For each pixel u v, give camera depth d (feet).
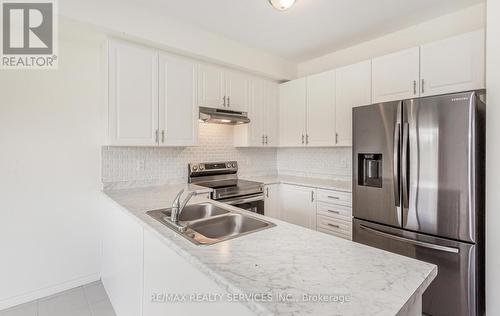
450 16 7.52
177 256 3.51
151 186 8.75
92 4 6.27
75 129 7.40
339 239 3.69
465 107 5.30
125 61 7.12
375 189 6.86
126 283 5.50
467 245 5.35
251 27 8.35
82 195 7.56
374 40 9.29
